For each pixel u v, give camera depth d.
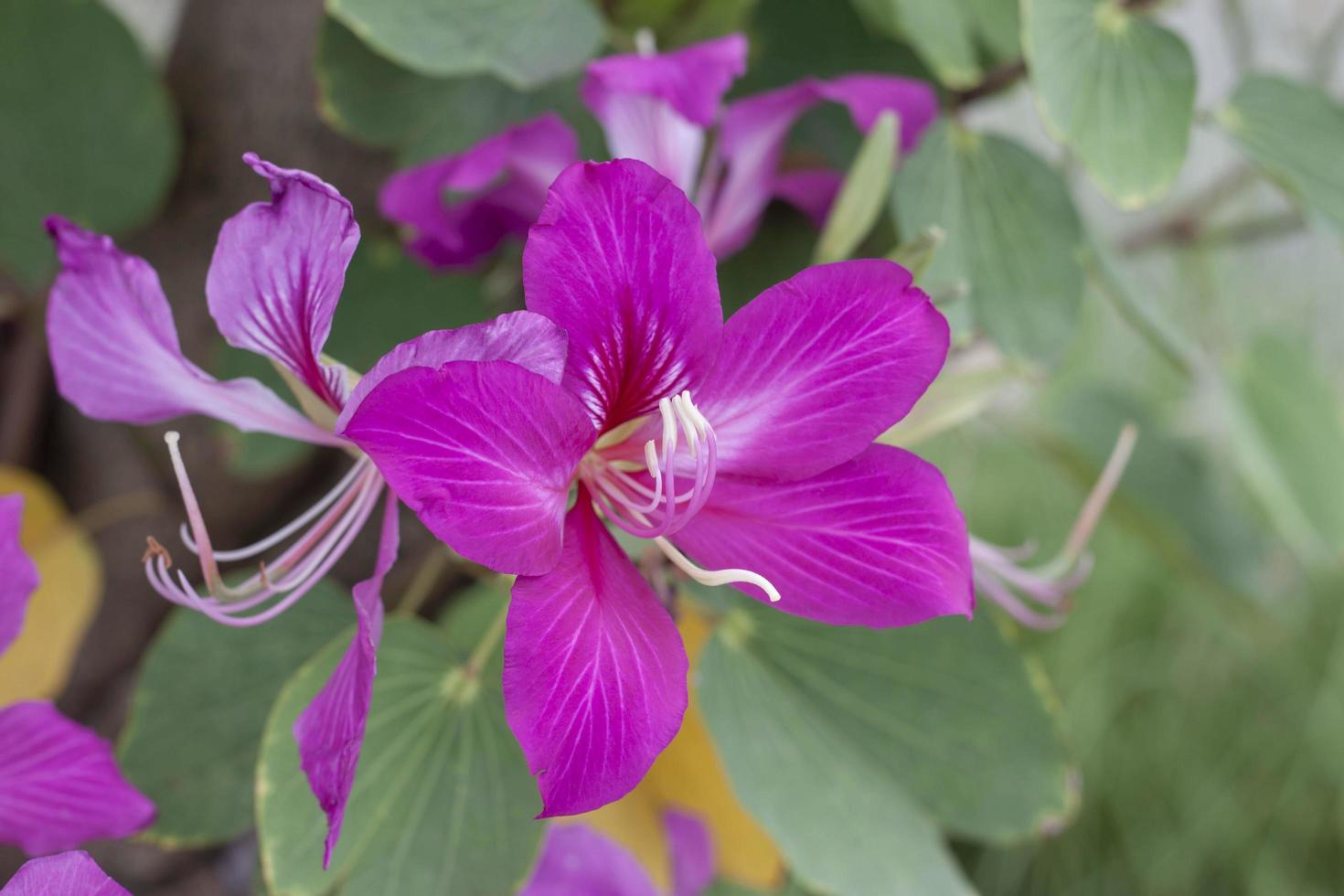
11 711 0.60
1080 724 1.63
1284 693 1.68
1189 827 1.62
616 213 0.54
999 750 0.66
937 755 0.66
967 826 0.67
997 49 0.73
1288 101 0.72
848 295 0.56
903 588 0.57
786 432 0.57
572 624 0.54
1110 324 1.65
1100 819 1.64
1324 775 1.64
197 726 0.65
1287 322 1.72
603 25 0.68
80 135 0.73
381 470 0.52
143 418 0.59
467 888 0.62
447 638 0.64
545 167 0.66
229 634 0.65
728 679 0.65
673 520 0.56
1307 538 0.95
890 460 0.57
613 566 0.56
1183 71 0.68
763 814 0.64
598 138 0.70
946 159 0.70
